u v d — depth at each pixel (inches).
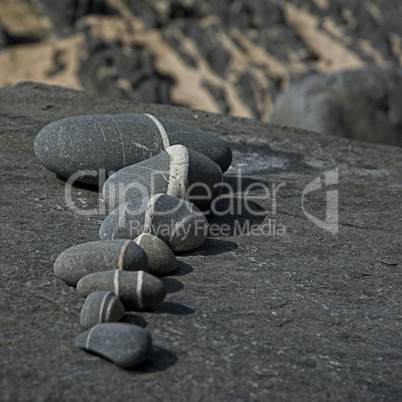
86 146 136.8
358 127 393.1
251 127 200.7
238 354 86.5
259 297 103.0
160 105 207.9
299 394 80.0
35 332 86.9
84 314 86.7
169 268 106.0
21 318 90.0
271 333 92.8
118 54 884.6
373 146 203.2
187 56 986.1
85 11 1059.3
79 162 136.9
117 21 1056.2
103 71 860.6
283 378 82.7
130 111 197.0
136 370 81.0
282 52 1047.0
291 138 197.0
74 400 75.0
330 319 99.3
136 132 139.9
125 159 137.6
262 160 177.3
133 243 100.6
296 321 97.3
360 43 1175.0
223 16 1138.0
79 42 959.6
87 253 98.6
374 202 154.6
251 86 923.4
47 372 79.0
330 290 109.0
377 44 1168.8
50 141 138.5
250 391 79.4
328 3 1254.3
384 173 179.0
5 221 120.4
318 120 381.4
